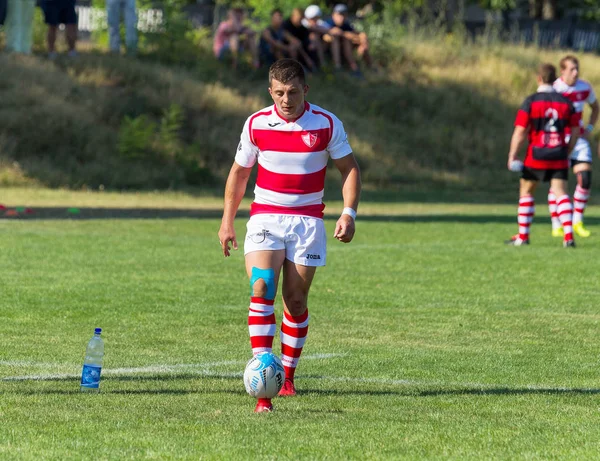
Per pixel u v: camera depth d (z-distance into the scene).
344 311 33.78
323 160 21.25
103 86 109.50
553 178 53.09
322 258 21.30
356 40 127.81
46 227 60.72
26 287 37.44
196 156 104.12
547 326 31.22
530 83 133.50
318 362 25.39
